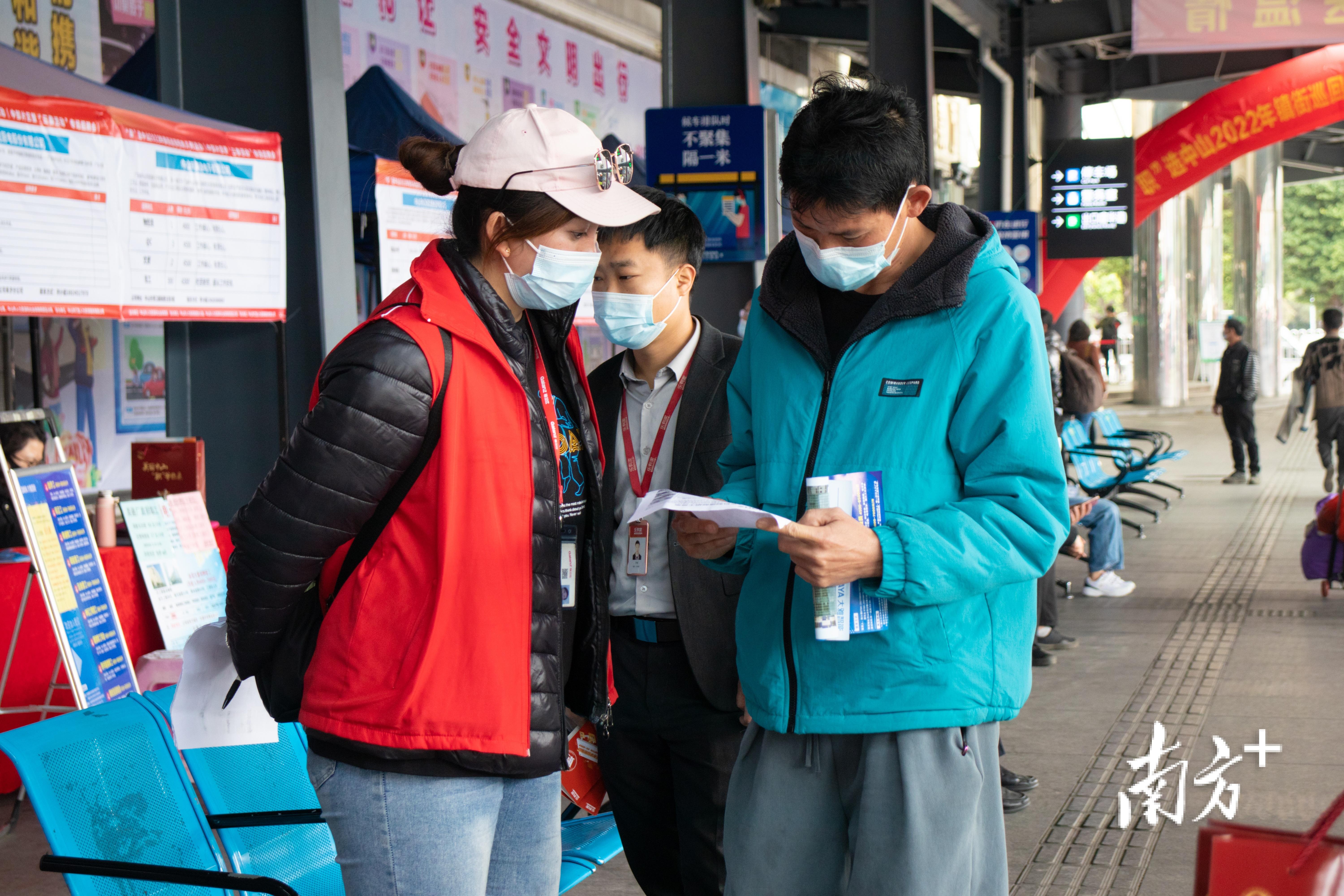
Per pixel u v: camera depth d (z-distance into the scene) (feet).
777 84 56.34
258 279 16.79
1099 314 162.61
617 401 9.50
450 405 5.88
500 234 6.26
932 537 6.10
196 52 17.22
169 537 16.74
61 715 7.93
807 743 6.81
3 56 14.90
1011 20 50.75
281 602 5.93
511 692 6.00
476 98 40.88
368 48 35.37
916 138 6.50
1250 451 45.85
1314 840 4.59
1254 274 104.47
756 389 7.33
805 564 6.12
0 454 13.56
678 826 9.34
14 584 14.97
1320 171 121.08
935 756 6.48
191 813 8.20
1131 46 52.01
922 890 6.37
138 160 15.29
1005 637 6.66
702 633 8.81
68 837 7.33
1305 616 24.07
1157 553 31.63
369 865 6.04
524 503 6.07
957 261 6.56
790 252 7.23
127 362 29.43
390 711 5.85
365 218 25.36
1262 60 54.08
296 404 17.61
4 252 13.89
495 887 6.50
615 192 6.31
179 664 15.51
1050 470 6.41
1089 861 12.50
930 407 6.53
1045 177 51.01
